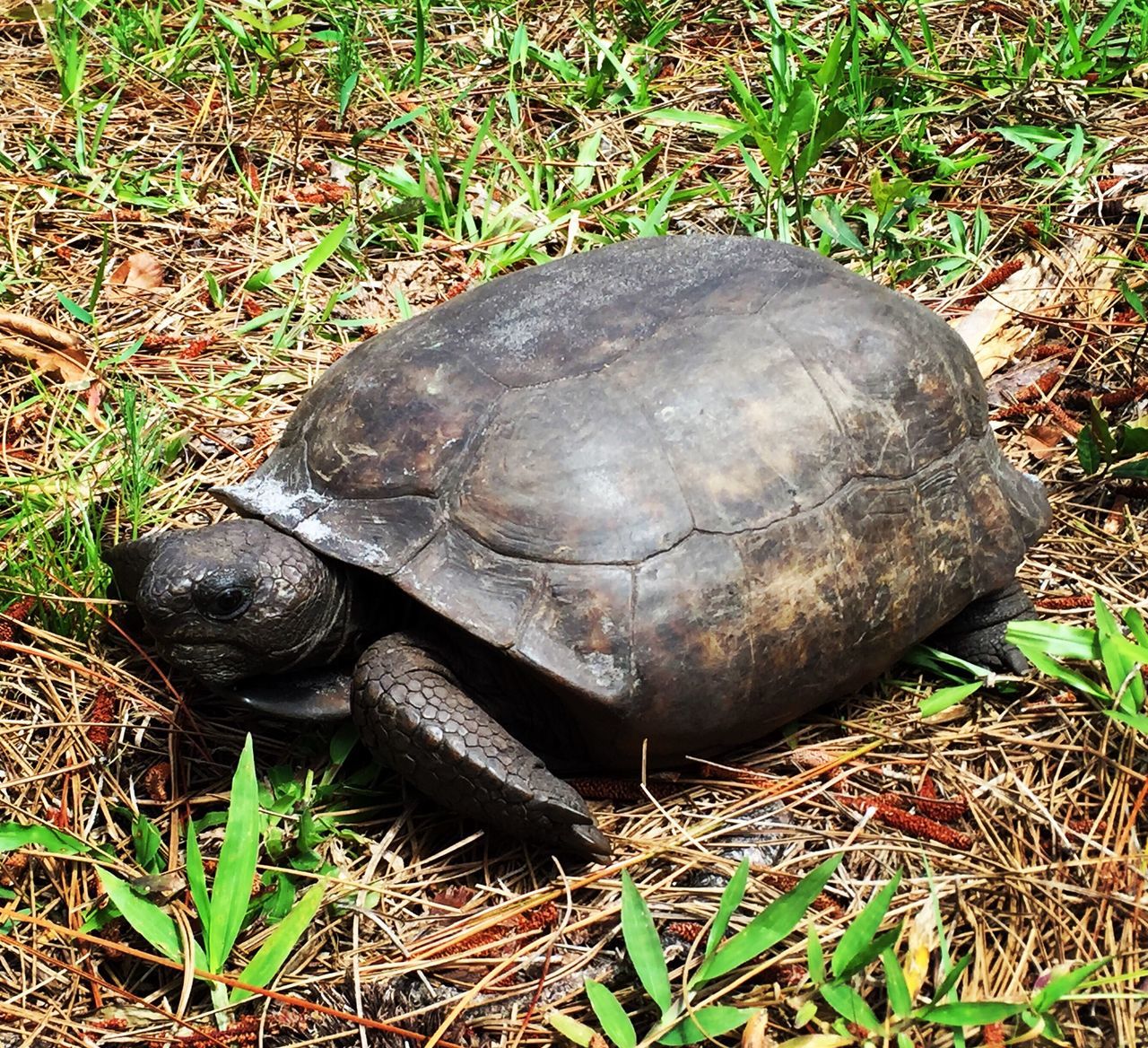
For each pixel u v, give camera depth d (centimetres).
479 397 53
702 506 51
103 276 74
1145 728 51
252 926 50
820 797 54
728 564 51
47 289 75
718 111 87
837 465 53
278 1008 49
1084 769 54
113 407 69
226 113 87
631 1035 46
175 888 50
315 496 53
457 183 83
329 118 88
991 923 49
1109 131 82
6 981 49
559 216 78
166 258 77
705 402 52
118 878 50
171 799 54
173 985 49
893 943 46
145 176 82
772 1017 47
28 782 54
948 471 55
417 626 53
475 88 90
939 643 59
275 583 52
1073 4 91
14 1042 47
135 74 89
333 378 57
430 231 81
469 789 50
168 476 66
